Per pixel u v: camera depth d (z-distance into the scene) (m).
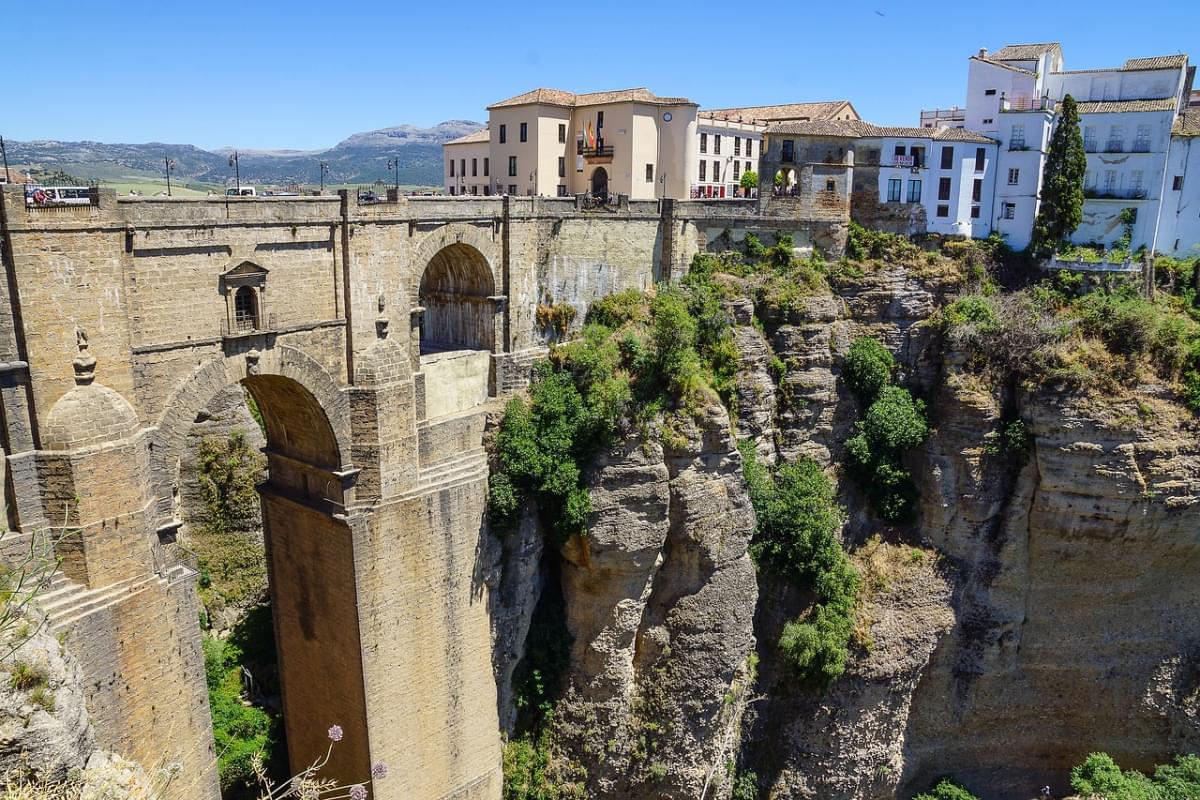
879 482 64.25
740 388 58.16
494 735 51.06
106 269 32.72
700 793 54.91
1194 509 59.38
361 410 42.56
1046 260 69.75
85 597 32.19
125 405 33.22
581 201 57.03
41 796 22.45
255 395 44.00
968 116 74.00
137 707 34.03
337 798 46.81
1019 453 61.38
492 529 49.31
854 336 64.81
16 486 31.31
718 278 61.78
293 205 39.00
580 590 52.44
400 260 43.97
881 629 59.03
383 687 44.94
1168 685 64.12
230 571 54.78
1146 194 72.50
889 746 60.25
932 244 69.06
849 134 67.25
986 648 62.91
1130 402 59.12
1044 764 66.75
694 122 77.06
